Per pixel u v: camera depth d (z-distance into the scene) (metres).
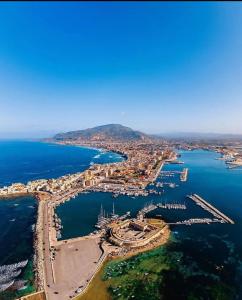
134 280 134.25
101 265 147.75
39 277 135.25
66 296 121.88
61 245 172.12
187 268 144.75
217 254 159.88
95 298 121.50
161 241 176.25
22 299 119.69
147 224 195.62
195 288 128.00
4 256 162.50
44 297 121.19
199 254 159.75
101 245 170.38
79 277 136.38
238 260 153.00
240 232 192.00
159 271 141.88
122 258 155.00
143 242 170.88
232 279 135.38
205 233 190.38
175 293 124.62
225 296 122.69
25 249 171.25
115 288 128.25
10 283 133.62
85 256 157.38
